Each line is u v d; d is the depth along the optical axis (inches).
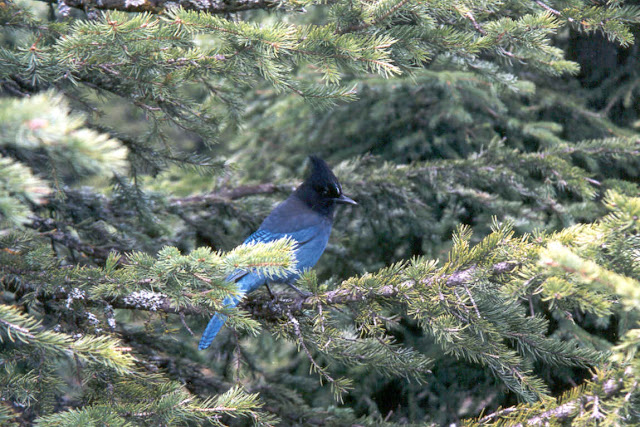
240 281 327.9
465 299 253.1
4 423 222.1
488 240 256.7
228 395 250.1
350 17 293.6
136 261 255.4
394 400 511.2
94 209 458.3
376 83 530.6
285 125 622.2
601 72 544.4
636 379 197.8
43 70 278.2
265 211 529.0
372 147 619.5
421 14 289.1
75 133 129.6
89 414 221.9
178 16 258.2
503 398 476.7
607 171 552.1
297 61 298.7
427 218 539.5
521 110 561.6
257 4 307.0
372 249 577.0
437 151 598.5
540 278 216.4
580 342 414.9
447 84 506.3
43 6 473.4
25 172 158.9
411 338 514.6
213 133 387.5
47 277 275.0
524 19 305.1
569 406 220.5
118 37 254.2
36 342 210.5
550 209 483.8
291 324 310.7
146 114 369.4
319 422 386.0
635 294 167.8
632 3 392.8
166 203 502.9
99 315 305.0
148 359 373.1
